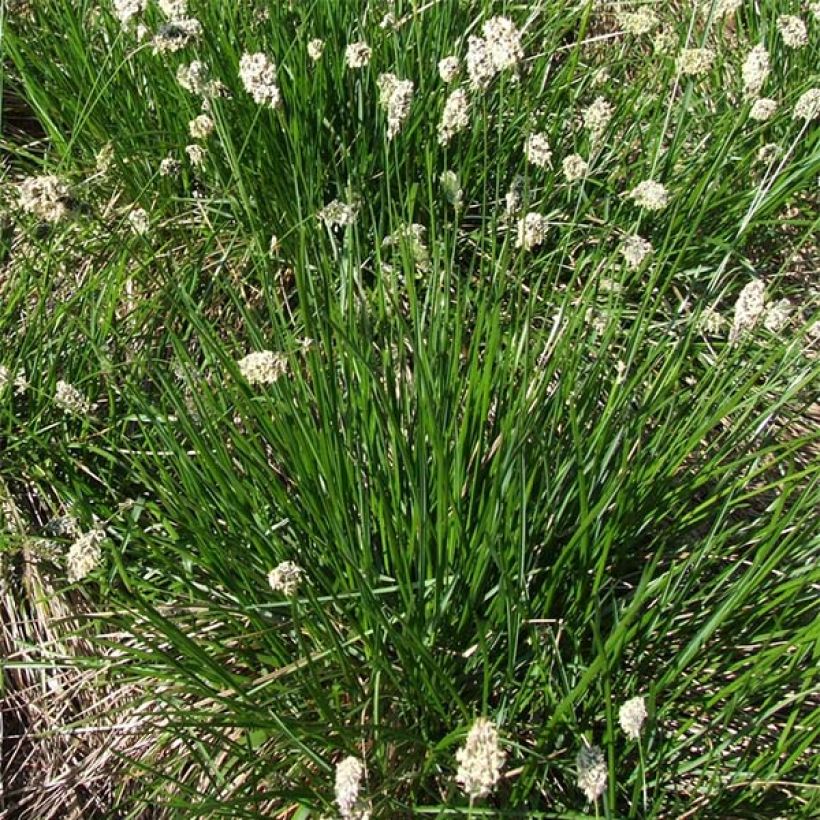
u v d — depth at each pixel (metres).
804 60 0.83
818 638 0.47
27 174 0.79
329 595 0.52
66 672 0.57
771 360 0.54
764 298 0.54
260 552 0.52
